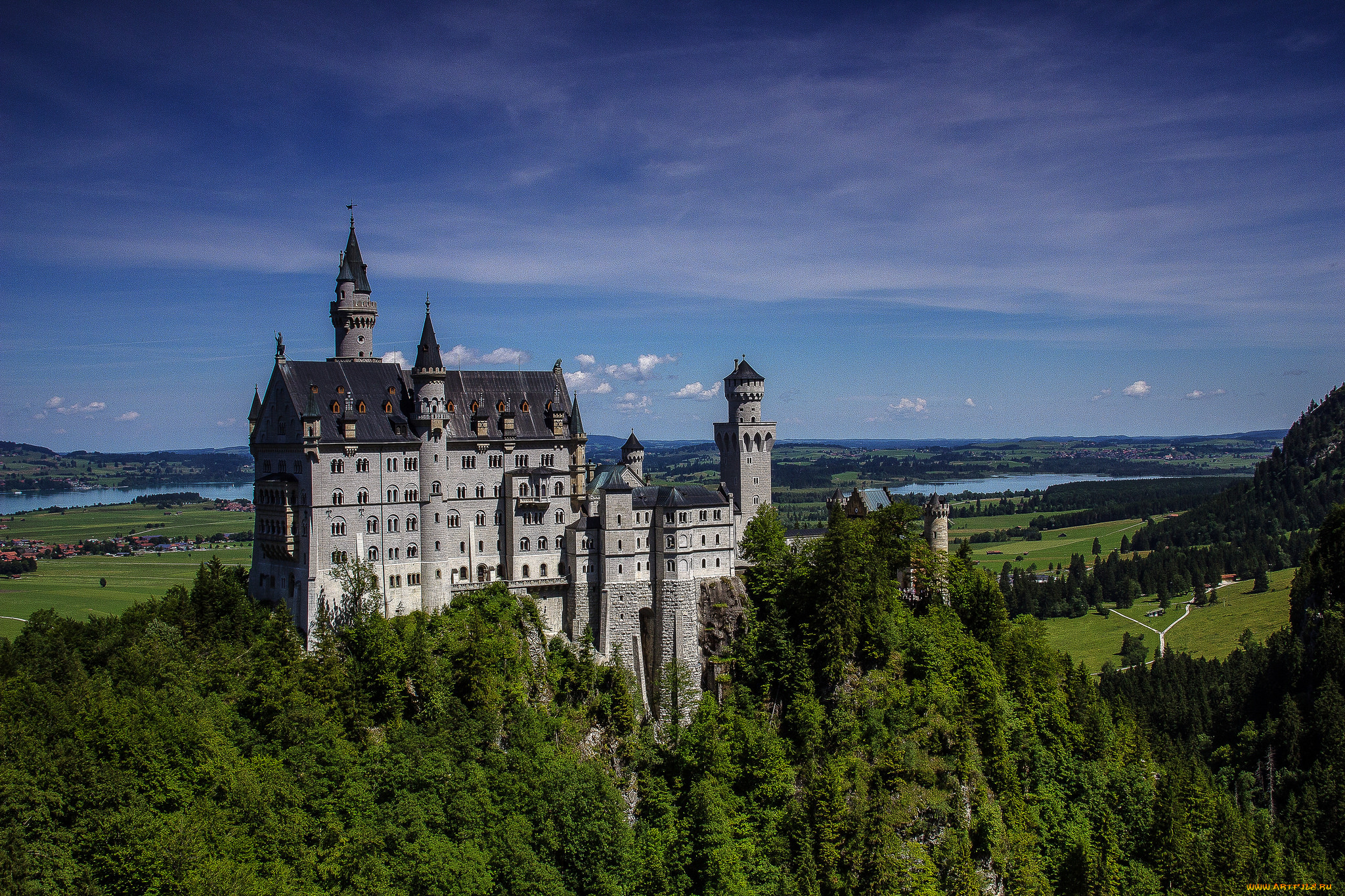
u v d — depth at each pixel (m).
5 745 110.81
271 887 110.62
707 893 134.38
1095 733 175.62
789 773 151.12
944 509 199.88
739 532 198.38
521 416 170.38
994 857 152.25
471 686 140.38
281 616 142.38
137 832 108.12
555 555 169.62
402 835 123.31
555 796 133.38
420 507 157.75
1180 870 157.62
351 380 157.62
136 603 154.25
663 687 162.50
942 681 166.25
